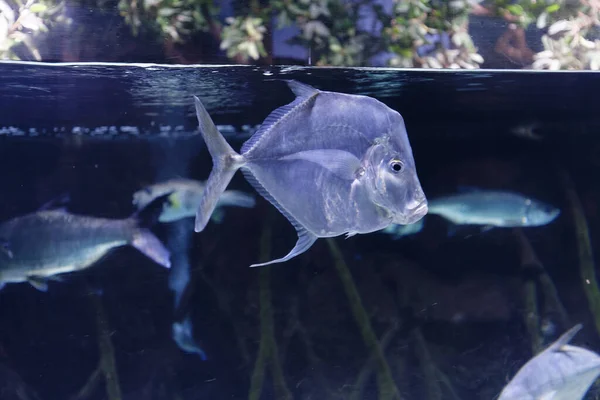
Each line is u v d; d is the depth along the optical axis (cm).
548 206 242
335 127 108
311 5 142
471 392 236
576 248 311
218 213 280
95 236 209
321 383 240
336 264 248
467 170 372
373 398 232
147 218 288
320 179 108
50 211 206
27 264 202
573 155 363
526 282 285
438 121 333
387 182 107
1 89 214
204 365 255
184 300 272
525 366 163
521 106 295
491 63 150
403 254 280
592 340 270
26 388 252
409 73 172
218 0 140
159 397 246
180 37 140
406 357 251
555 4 151
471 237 290
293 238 281
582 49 153
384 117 107
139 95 223
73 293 268
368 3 144
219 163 108
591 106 300
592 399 204
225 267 276
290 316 262
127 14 140
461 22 147
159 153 313
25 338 262
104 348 262
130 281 273
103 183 314
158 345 262
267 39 142
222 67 155
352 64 144
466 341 261
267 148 110
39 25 140
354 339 255
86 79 187
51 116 278
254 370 243
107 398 248
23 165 316
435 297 273
